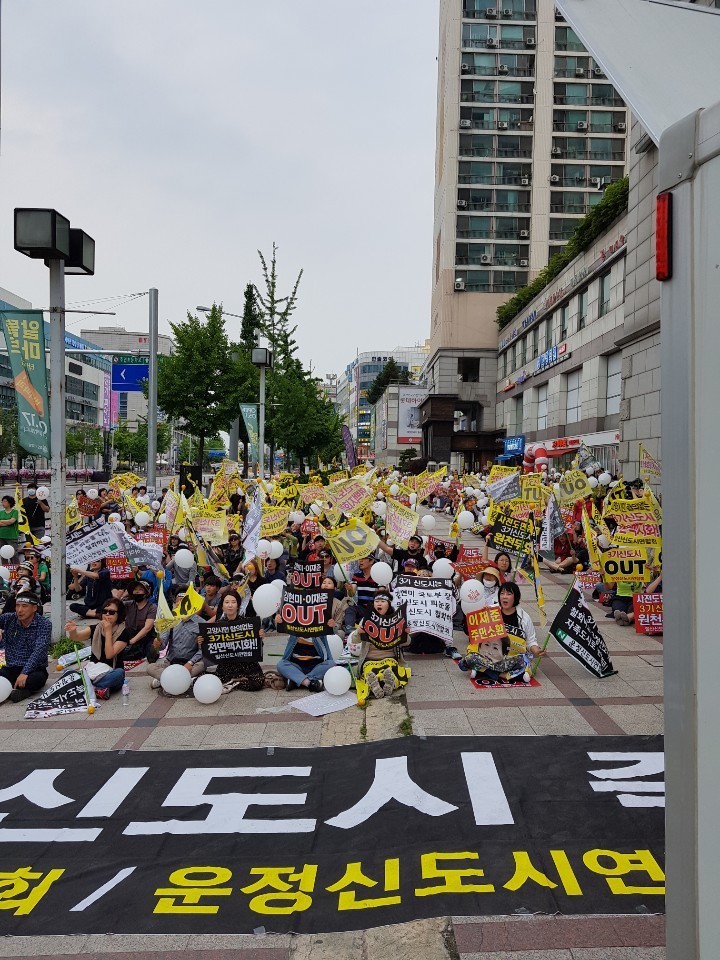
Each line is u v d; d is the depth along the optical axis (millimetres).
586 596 12312
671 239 2279
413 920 4043
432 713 6926
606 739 6250
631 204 21344
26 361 9141
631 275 21344
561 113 57812
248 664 7828
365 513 14102
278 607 8203
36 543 13531
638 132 20734
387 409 88188
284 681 7945
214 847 4812
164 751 6273
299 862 4621
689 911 2213
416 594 9000
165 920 4109
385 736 6457
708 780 2143
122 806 5348
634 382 21125
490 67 57469
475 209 58500
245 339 42062
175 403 30109
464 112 57750
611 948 3785
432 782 5570
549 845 4707
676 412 2256
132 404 112875
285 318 32969
